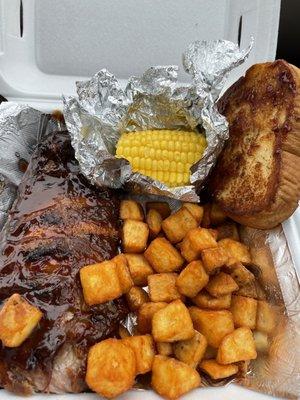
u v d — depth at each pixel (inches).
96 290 7.2
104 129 9.3
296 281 8.0
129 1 10.9
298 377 7.3
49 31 11.0
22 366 6.7
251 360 7.6
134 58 11.4
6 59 10.7
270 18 10.8
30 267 7.3
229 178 9.0
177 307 7.3
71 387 6.8
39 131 10.2
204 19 11.3
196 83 8.7
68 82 11.3
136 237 8.4
